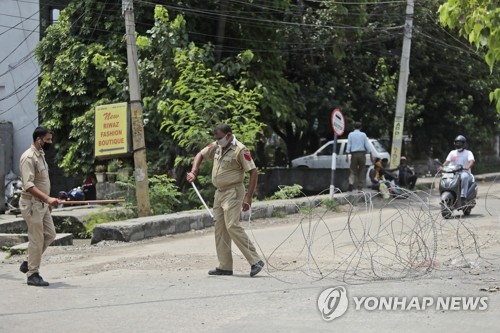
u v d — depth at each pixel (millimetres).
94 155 36625
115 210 31672
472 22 16078
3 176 37969
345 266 18031
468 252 19688
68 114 40500
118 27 38344
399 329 11789
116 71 37375
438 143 60500
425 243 18406
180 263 19453
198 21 39844
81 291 15570
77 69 39031
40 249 16312
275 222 29938
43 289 15906
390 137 58688
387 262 18266
